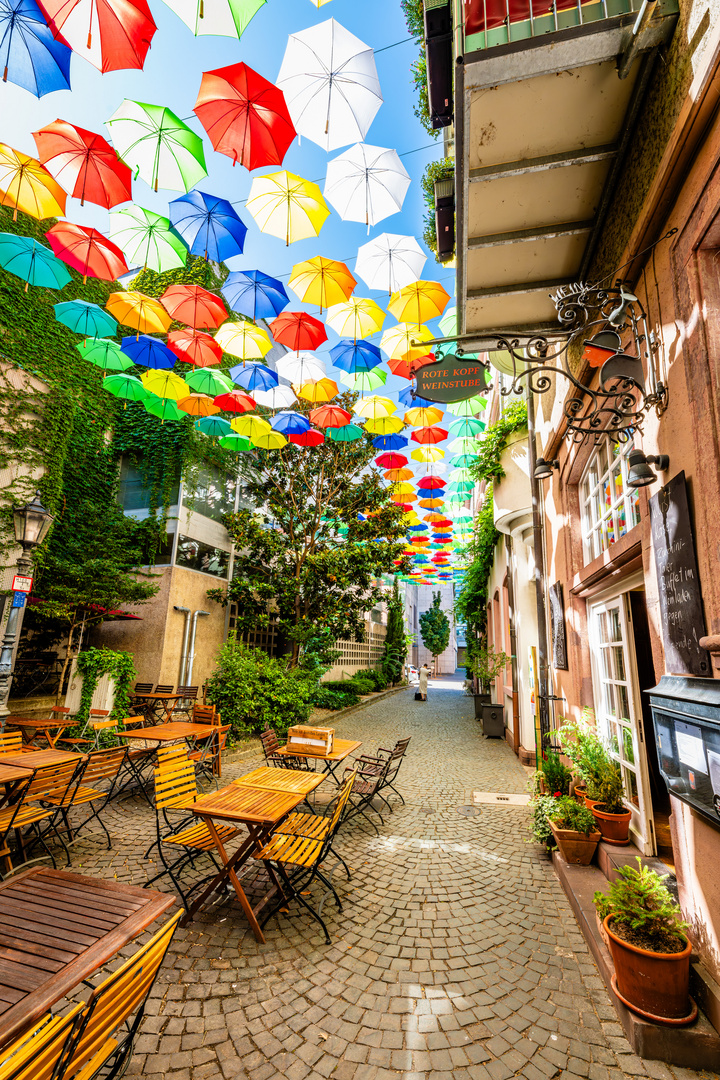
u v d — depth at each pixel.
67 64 3.35
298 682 11.60
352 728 12.70
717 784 2.12
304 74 3.71
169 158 4.10
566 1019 2.56
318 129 3.91
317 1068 2.22
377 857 4.66
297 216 4.65
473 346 5.05
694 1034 2.26
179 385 7.62
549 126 3.11
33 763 4.17
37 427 10.05
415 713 16.34
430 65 3.76
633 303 3.27
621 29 2.56
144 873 4.05
